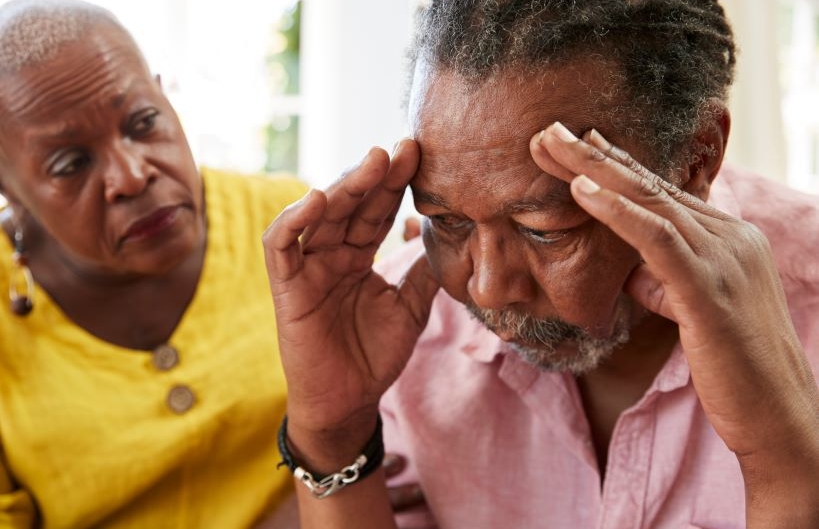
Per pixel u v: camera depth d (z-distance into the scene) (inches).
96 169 38.3
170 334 43.8
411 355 37.7
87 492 41.1
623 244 28.4
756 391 26.3
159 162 39.4
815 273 33.5
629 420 34.2
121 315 43.2
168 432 41.6
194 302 43.8
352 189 31.4
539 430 37.3
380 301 36.1
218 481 43.3
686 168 29.8
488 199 27.5
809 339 33.3
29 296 42.6
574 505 36.2
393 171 29.3
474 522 37.9
